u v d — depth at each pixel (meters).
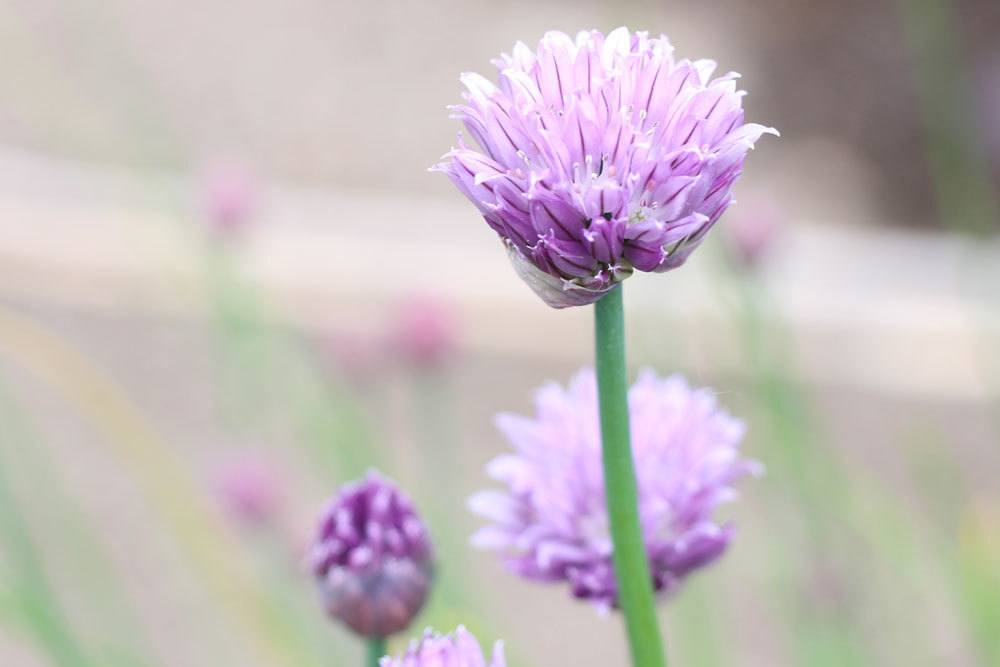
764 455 0.61
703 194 0.32
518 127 0.32
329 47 1.43
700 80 0.32
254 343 0.71
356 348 0.63
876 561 0.64
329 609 0.37
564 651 0.72
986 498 0.72
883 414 0.88
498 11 1.48
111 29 1.41
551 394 0.37
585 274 0.32
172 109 1.32
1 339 0.55
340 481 0.59
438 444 0.78
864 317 0.97
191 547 0.54
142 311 0.98
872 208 1.18
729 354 0.72
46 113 1.23
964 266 0.73
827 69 1.35
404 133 1.30
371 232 1.13
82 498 0.80
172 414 0.88
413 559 0.37
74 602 0.62
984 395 0.89
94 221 1.04
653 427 0.36
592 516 0.36
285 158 1.26
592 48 0.32
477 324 1.00
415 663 0.32
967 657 0.62
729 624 0.68
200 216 0.68
